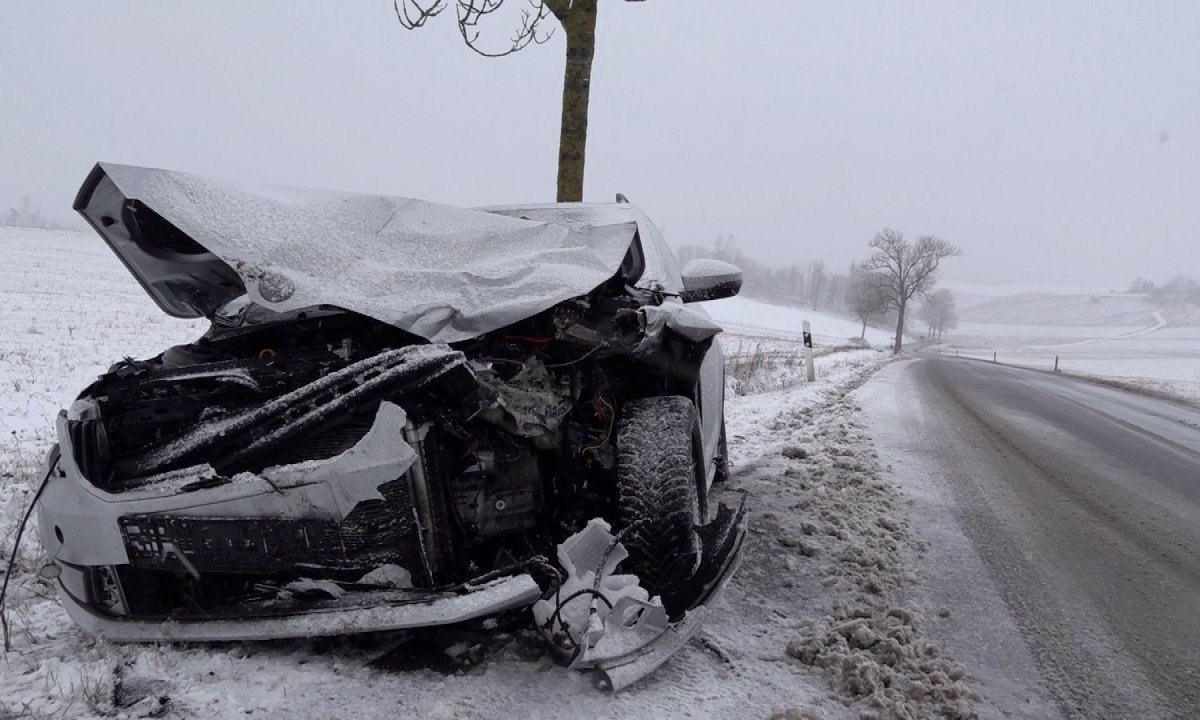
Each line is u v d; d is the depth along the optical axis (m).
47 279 30.58
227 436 2.92
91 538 2.91
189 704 2.69
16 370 11.93
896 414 12.17
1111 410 16.56
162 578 3.12
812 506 5.84
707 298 5.81
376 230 3.66
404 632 3.19
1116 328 187.50
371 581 2.94
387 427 2.80
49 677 2.86
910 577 4.50
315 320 3.41
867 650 3.50
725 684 3.08
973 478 7.52
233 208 3.33
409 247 3.62
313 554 2.78
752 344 37.31
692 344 3.79
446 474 3.14
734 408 11.48
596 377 3.64
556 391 3.52
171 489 2.82
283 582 2.99
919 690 3.11
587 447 3.60
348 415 2.91
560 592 3.01
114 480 2.98
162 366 3.48
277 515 2.76
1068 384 26.39
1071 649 3.73
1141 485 7.87
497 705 2.78
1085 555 5.25
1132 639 3.88
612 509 3.65
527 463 3.40
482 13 7.26
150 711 2.65
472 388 3.01
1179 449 11.01
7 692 2.78
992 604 4.22
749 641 3.50
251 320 3.65
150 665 2.91
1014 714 3.09
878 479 7.02
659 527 3.34
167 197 3.21
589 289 3.53
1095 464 8.97
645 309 3.54
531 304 3.35
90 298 25.84
